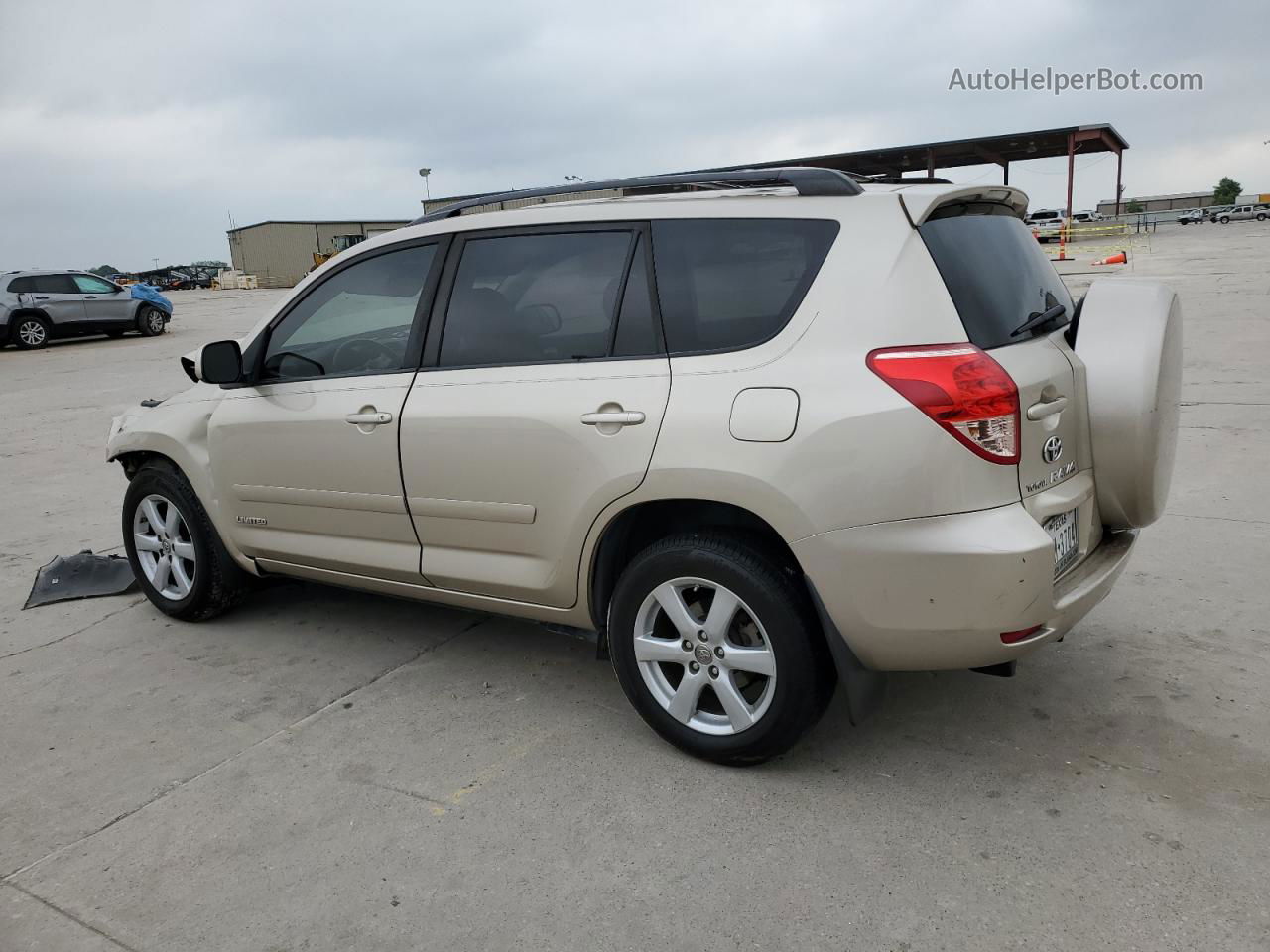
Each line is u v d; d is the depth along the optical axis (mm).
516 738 3260
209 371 3855
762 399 2652
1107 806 2654
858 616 2588
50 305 20000
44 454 8906
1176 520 5047
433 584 3543
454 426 3260
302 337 3865
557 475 3047
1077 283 19359
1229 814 2584
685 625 2922
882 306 2566
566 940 2275
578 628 3297
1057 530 2758
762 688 3107
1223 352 10219
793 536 2609
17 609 4785
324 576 3973
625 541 3119
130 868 2646
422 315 3463
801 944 2209
